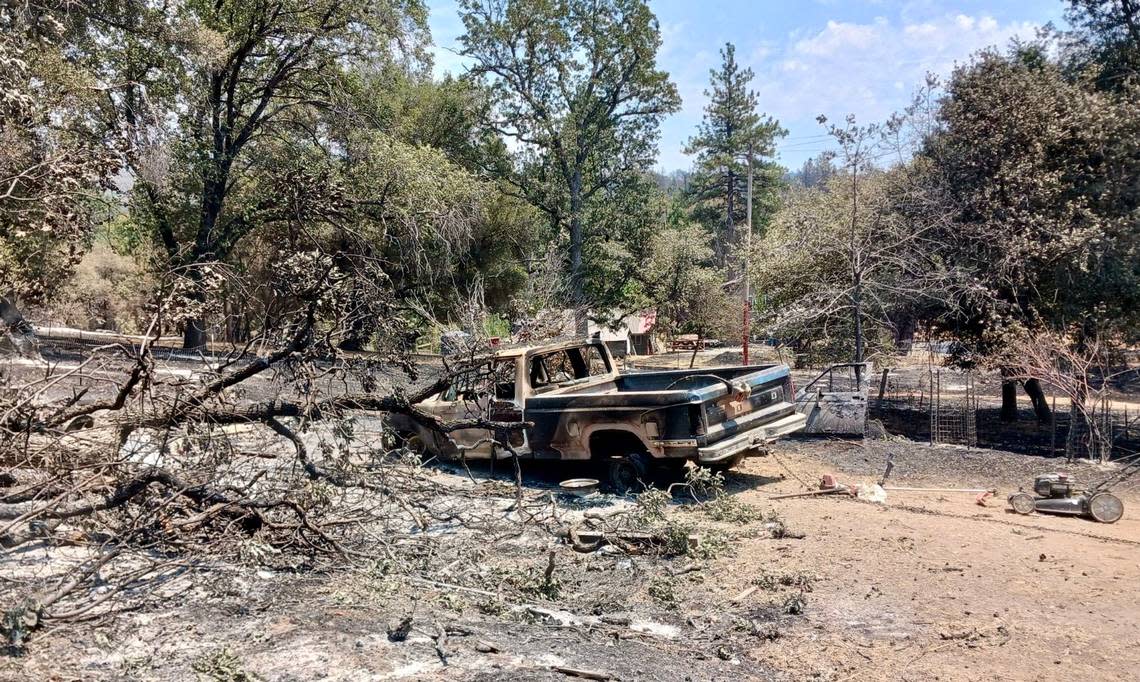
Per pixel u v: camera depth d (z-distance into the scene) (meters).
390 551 6.32
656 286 37.56
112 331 29.94
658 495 7.21
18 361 12.34
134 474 6.32
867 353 15.50
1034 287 13.70
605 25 38.44
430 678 4.23
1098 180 14.09
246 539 6.10
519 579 5.82
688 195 67.62
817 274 15.33
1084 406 11.20
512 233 37.03
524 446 9.52
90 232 8.61
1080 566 6.13
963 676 4.28
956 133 15.02
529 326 14.45
